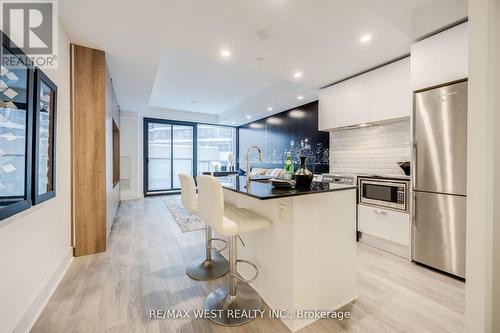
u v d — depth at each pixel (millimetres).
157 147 7086
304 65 2953
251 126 7547
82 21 2062
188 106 6570
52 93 1900
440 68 2148
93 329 1439
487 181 1154
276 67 3016
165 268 2264
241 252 2107
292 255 1466
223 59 2811
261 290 1799
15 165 1337
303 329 1466
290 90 4164
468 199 1220
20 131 1385
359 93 3186
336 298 1680
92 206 2570
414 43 2357
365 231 2930
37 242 1627
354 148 3695
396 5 2107
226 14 1972
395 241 2594
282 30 2207
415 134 2338
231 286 1684
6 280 1264
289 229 1492
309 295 1530
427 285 1975
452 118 2066
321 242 1595
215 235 2793
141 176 6672
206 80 4441
